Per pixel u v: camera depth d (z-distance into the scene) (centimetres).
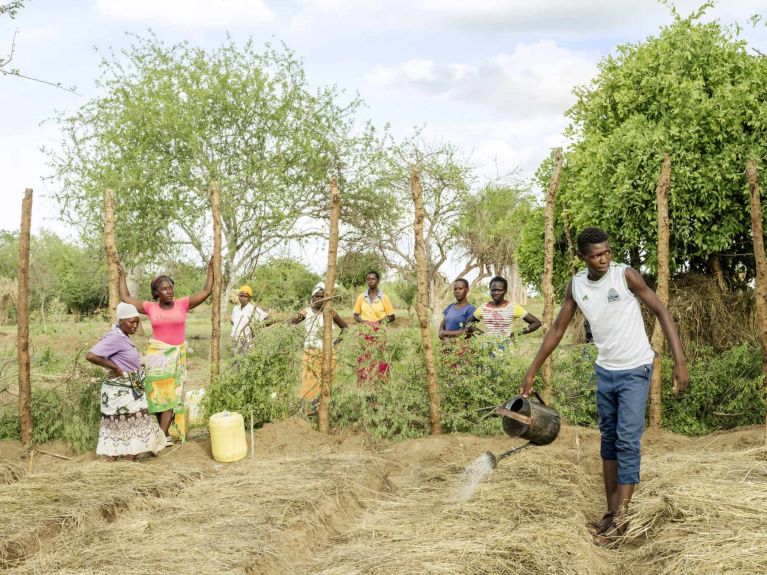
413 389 706
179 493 512
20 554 403
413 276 2009
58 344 789
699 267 842
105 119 1625
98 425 686
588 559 395
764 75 770
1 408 745
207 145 1675
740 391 678
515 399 489
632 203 770
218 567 376
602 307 451
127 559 389
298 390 768
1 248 3089
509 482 512
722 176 742
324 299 697
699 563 354
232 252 1675
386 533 444
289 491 499
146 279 1823
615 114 884
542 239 952
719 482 464
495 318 749
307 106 1752
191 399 764
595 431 659
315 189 1767
